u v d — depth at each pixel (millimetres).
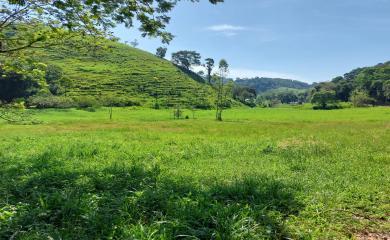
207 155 16750
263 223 7250
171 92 155625
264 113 104250
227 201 8703
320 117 83250
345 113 95438
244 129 41312
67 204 7637
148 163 13977
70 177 10742
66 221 7137
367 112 95625
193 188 9633
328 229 7242
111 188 9727
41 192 9055
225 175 11836
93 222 6859
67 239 6250
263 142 22594
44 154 14969
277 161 15195
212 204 7984
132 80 162875
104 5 8297
